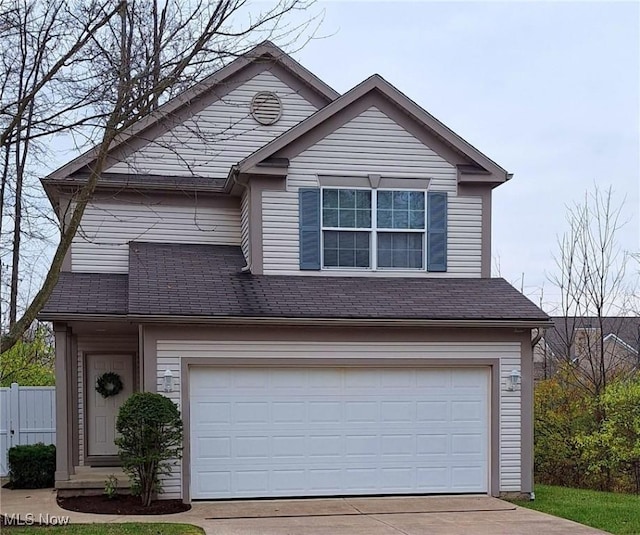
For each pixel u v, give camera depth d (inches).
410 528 331.9
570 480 604.4
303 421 416.8
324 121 473.7
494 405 432.8
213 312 398.6
